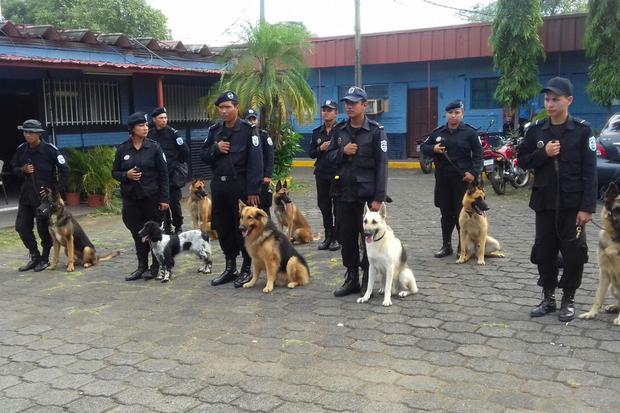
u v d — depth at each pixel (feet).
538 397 10.76
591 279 18.34
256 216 18.10
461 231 21.06
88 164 35.68
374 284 18.80
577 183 14.20
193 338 14.48
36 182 21.56
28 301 18.13
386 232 16.56
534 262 15.25
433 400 10.80
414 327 14.70
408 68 60.08
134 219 20.48
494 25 48.52
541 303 15.47
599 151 32.12
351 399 10.96
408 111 61.21
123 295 18.53
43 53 36.09
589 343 13.21
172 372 12.50
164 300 17.84
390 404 10.71
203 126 49.39
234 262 19.85
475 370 12.03
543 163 14.52
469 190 20.57
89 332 15.16
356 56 53.21
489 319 15.06
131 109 42.96
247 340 14.21
